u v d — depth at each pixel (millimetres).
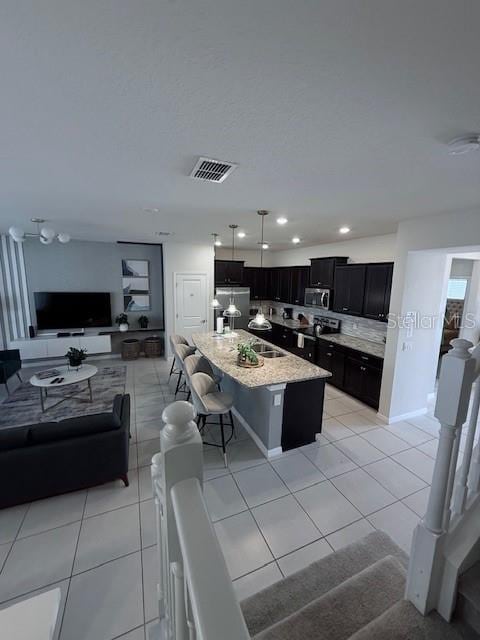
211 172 1987
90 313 6371
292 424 3260
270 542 2141
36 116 1323
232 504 2484
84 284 6379
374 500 2562
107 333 6527
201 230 4609
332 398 4738
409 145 1529
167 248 6297
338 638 1367
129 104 1228
